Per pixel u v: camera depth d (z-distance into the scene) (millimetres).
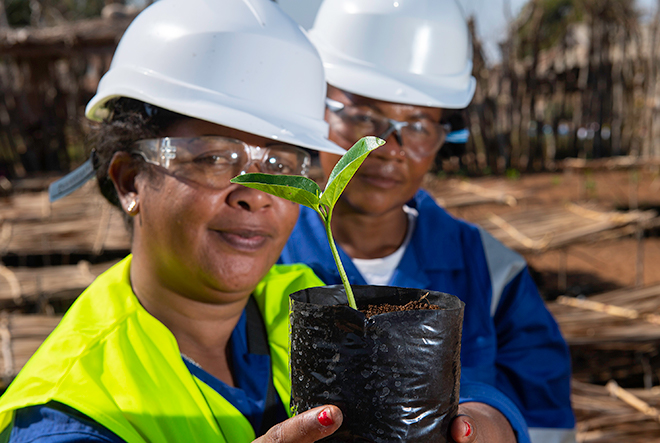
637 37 13141
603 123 13234
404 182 1548
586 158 13406
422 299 819
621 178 11820
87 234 5344
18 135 12938
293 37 1015
